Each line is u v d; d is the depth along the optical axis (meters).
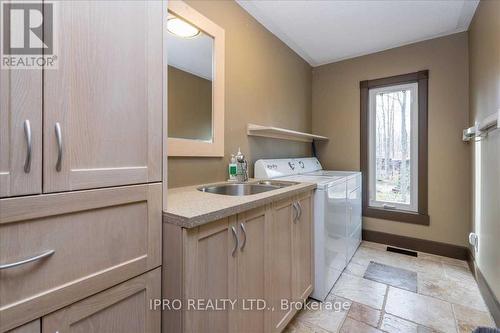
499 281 1.55
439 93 2.63
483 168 1.94
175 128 1.57
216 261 1.01
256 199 1.19
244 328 1.16
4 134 0.58
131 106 0.84
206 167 1.78
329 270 1.95
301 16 2.23
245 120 2.13
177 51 1.58
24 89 0.60
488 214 1.80
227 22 1.93
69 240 0.69
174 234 0.91
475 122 2.21
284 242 1.47
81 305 0.72
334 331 1.56
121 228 0.81
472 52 2.32
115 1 0.79
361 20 2.31
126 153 0.82
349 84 3.15
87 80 0.72
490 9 1.79
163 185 0.95
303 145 3.19
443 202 2.63
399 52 2.84
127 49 0.82
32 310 0.63
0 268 0.57
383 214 2.95
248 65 2.16
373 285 2.08
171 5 1.49
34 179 0.62
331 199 1.97
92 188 0.73
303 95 3.13
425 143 2.71
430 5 2.10
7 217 0.58
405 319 1.66
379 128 3.03
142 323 0.88
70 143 0.68
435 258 2.59
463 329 1.56
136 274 0.86
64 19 0.67
